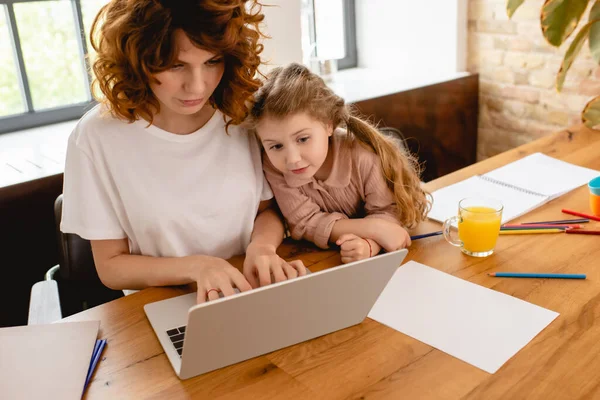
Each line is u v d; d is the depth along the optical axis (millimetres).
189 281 1141
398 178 1307
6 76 2240
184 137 1236
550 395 816
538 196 1463
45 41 2289
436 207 1436
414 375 873
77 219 1208
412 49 2924
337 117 1254
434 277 1136
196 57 1033
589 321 977
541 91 2584
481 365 884
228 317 822
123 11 1031
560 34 1974
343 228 1277
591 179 1493
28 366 899
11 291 1827
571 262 1170
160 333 991
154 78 1047
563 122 2551
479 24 2713
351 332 984
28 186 1751
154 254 1275
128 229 1252
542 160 1692
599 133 1896
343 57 3096
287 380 877
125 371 909
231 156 1284
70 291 1441
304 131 1177
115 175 1194
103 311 1071
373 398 832
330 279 878
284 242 1339
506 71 2686
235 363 918
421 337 958
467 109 2814
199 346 838
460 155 2881
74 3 2316
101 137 1187
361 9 3057
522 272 1139
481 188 1526
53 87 2346
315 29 2967
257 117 1213
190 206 1240
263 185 1353
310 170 1229
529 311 1013
